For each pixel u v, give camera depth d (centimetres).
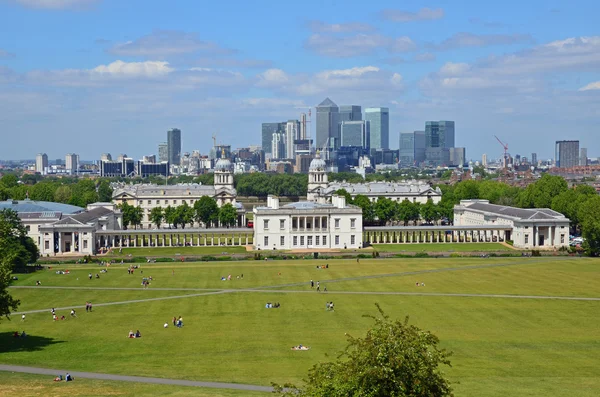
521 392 15175
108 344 19862
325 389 11356
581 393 15150
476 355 18488
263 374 16712
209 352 18900
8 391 15275
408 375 10919
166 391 15250
